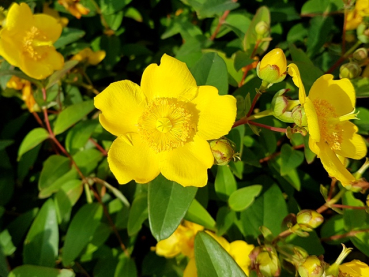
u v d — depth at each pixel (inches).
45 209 5.2
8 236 5.3
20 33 5.4
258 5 6.9
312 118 3.8
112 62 6.8
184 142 4.3
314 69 5.7
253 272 4.5
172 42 7.2
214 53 5.1
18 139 6.8
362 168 4.8
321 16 6.5
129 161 4.2
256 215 5.3
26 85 6.2
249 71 6.2
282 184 5.8
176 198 4.4
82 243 5.2
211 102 4.3
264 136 5.7
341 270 4.3
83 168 5.9
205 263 4.2
